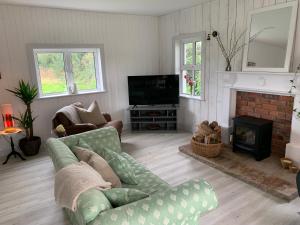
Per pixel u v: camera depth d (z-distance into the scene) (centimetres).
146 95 489
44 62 422
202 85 432
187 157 359
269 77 311
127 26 485
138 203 131
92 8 412
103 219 118
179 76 490
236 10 352
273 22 305
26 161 364
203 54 418
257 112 356
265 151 330
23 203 256
